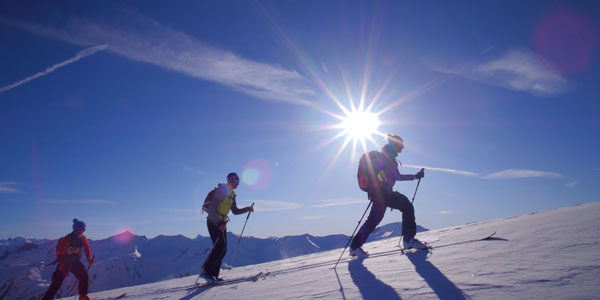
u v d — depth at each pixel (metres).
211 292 4.24
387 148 5.10
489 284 2.10
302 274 4.38
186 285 6.08
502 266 2.57
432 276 2.63
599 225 3.61
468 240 4.62
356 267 4.01
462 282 2.27
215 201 5.75
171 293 4.98
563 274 2.04
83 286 5.88
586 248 2.67
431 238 6.30
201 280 6.68
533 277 2.07
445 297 1.98
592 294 1.59
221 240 5.67
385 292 2.35
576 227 3.81
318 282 3.37
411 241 4.73
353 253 5.16
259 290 3.63
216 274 5.60
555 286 1.83
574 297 1.60
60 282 5.88
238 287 4.29
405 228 4.88
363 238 5.14
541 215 6.79
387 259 4.24
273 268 6.69
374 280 2.89
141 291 6.43
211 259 5.58
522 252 2.99
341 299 2.38
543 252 2.82
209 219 5.79
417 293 2.17
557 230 3.89
